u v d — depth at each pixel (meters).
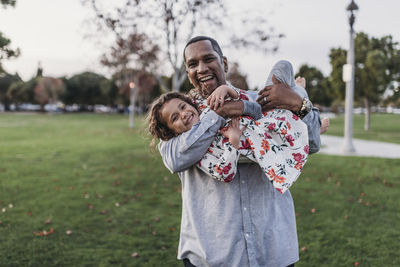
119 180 7.08
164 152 1.57
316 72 30.08
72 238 4.10
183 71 7.00
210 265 1.55
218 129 1.49
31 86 63.66
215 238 1.57
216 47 1.65
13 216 4.84
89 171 8.02
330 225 4.50
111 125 26.27
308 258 3.59
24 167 8.48
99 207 5.29
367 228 4.39
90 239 4.08
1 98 64.12
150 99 54.00
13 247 3.83
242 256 1.53
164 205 5.41
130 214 4.98
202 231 1.59
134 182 6.90
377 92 18.44
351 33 10.24
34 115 47.78
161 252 3.74
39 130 20.81
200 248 1.58
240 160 1.53
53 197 5.82
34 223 4.58
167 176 7.43
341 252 3.71
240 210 1.56
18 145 13.00
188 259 1.69
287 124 1.48
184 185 1.73
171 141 1.56
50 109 60.59
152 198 5.78
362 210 5.11
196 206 1.62
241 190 1.56
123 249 3.82
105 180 7.09
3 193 6.03
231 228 1.55
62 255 3.66
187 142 1.46
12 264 3.45
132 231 4.32
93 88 64.44
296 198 5.70
